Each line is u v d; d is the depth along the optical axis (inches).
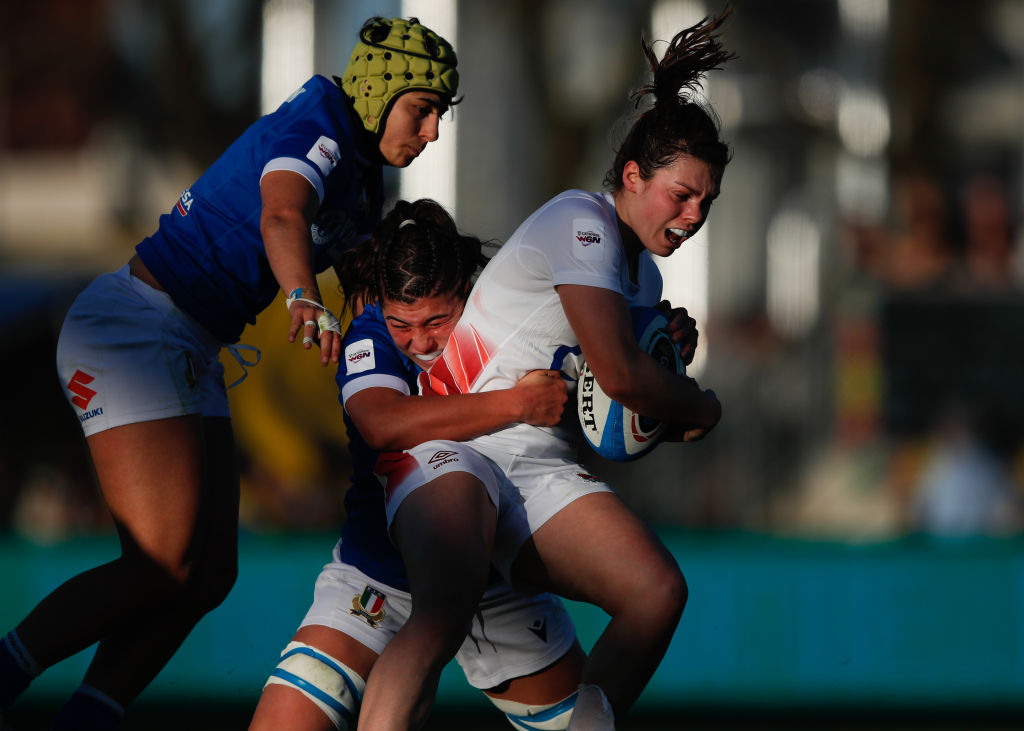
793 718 842.8
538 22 1758.1
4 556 802.2
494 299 433.4
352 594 451.2
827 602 821.9
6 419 1398.9
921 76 1909.4
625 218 434.9
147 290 487.8
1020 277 1771.7
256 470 1153.4
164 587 470.6
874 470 1504.7
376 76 481.7
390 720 380.8
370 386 442.3
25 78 2556.6
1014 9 1996.8
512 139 1784.0
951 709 822.5
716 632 823.7
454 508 410.0
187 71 1775.3
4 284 1632.6
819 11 1904.5
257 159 476.4
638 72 1737.2
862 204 1879.9
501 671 474.3
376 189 506.3
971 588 820.0
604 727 392.8
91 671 488.4
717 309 1844.2
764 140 1889.8
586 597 424.5
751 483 1501.0
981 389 1643.7
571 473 436.1
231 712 802.8
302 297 422.3
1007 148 2000.5
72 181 2504.9
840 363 1641.2
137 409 470.6
